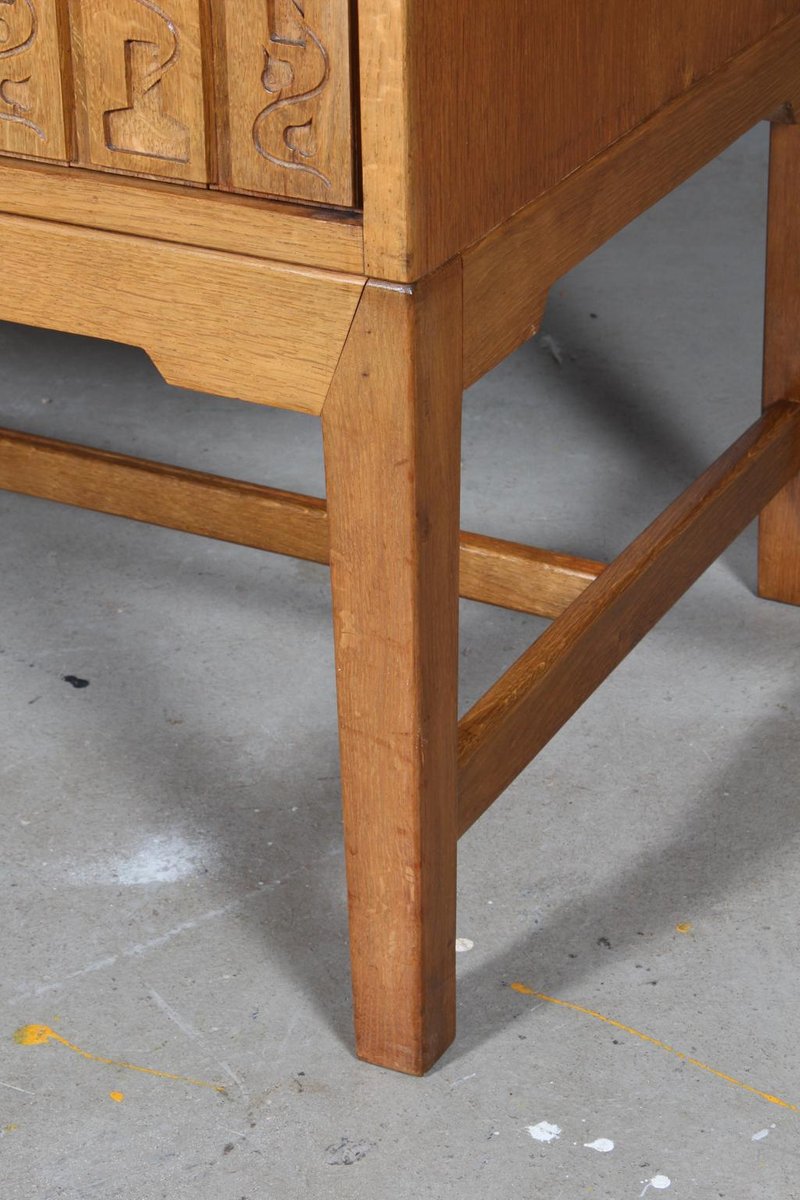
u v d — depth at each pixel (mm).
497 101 1030
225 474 2223
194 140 1032
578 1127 1256
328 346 1043
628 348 2566
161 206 1056
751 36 1406
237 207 1030
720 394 2420
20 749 1700
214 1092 1291
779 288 1762
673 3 1228
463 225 1032
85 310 1118
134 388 2469
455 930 1305
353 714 1177
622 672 1817
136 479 1941
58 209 1091
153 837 1572
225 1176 1217
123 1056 1324
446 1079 1303
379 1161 1229
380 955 1266
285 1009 1372
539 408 2398
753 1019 1355
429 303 1021
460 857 1543
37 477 2002
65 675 1821
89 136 1063
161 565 2033
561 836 1568
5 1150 1239
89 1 1021
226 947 1438
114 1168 1224
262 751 1692
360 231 1001
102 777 1656
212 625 1909
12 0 1038
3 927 1460
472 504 2146
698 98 1327
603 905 1482
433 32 950
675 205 3111
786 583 1933
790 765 1665
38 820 1596
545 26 1060
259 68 995
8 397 2441
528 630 1896
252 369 1080
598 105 1159
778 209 1731
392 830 1206
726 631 1896
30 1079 1303
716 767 1662
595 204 1196
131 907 1484
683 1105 1273
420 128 963
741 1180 1207
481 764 1280
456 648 1185
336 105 980
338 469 1083
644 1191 1199
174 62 1015
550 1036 1343
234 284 1055
